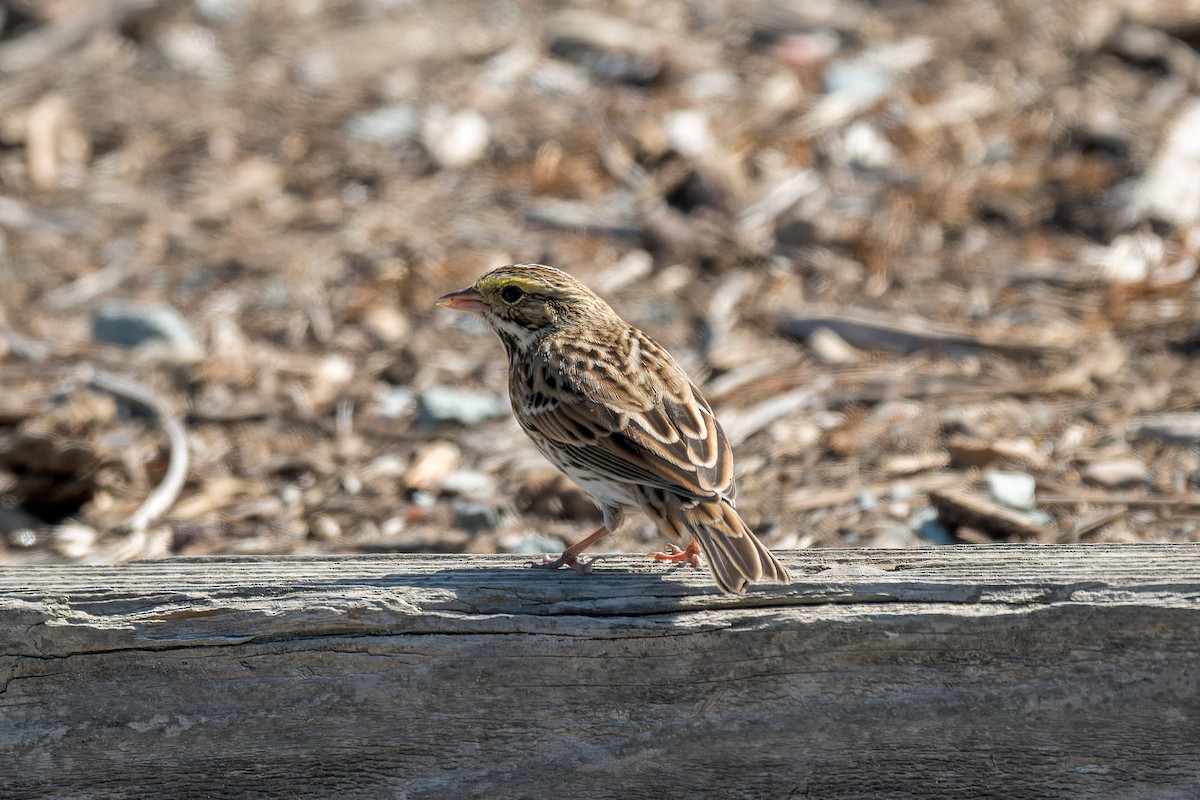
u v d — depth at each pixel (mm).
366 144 17109
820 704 6145
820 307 13836
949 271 14359
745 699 6156
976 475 10891
